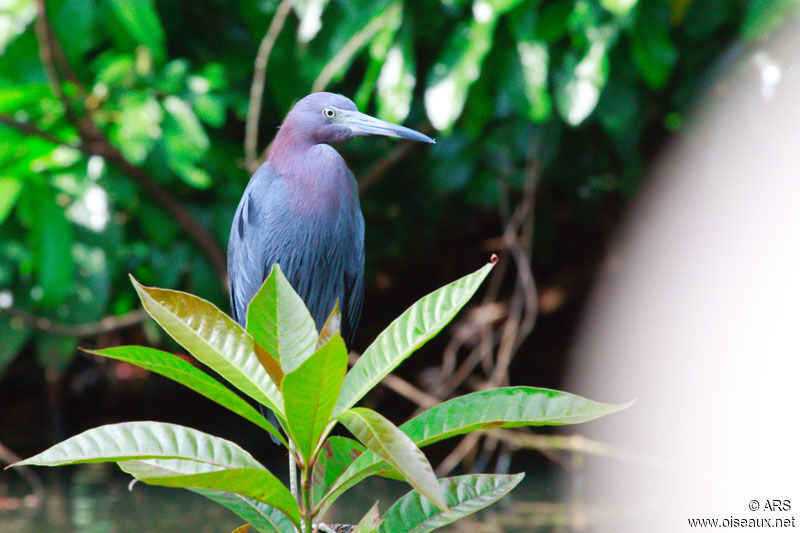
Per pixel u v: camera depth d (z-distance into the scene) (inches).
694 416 528.4
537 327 619.5
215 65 437.4
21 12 386.6
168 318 116.0
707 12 404.5
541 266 610.2
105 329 469.7
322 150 259.9
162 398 612.7
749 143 421.1
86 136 388.8
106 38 465.4
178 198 464.1
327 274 266.2
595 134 497.7
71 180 406.3
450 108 380.2
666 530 370.9
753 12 357.4
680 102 439.5
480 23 373.7
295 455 121.8
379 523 127.0
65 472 503.2
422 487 101.6
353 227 266.7
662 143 516.4
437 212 559.8
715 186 455.2
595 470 478.9
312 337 112.3
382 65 407.5
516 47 394.6
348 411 110.7
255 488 116.1
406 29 400.5
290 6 407.5
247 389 118.6
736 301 522.3
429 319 119.2
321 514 129.0
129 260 486.0
